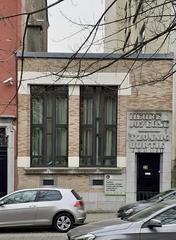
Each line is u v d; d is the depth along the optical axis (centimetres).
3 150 2491
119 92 2492
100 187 2484
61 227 1930
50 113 2514
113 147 2531
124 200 2480
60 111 2519
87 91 2523
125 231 1118
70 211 1934
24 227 1958
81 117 2522
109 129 2534
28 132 2478
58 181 2477
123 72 2461
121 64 2448
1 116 2466
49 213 1928
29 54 2445
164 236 1114
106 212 2464
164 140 2502
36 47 2778
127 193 2480
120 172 2486
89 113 2533
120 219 1213
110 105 2534
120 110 2497
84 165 2511
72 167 2478
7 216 1906
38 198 1941
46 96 2511
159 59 2456
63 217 1933
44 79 2461
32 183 2469
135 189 2484
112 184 2483
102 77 2470
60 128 2519
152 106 2502
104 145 2527
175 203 1176
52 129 2514
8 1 2541
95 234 1116
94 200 2475
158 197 1880
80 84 2456
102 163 2520
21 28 2522
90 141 2527
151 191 2500
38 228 2011
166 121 2503
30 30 2770
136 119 2500
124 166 2489
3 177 2483
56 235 1852
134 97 2500
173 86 2594
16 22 2527
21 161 2467
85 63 2298
